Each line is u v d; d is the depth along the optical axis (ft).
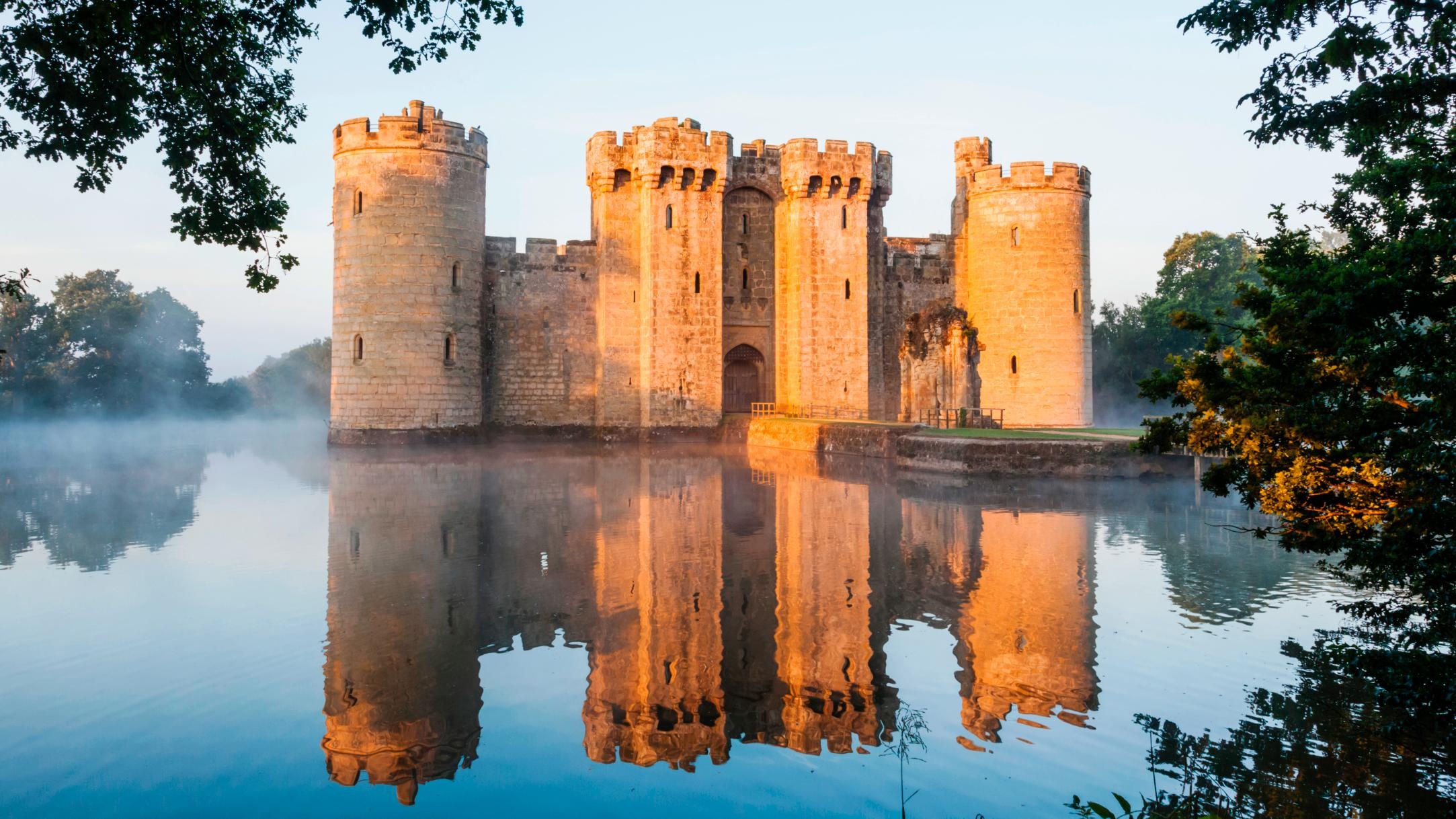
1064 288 155.94
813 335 160.25
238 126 46.21
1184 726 32.37
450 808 27.48
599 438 155.94
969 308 168.86
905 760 30.22
